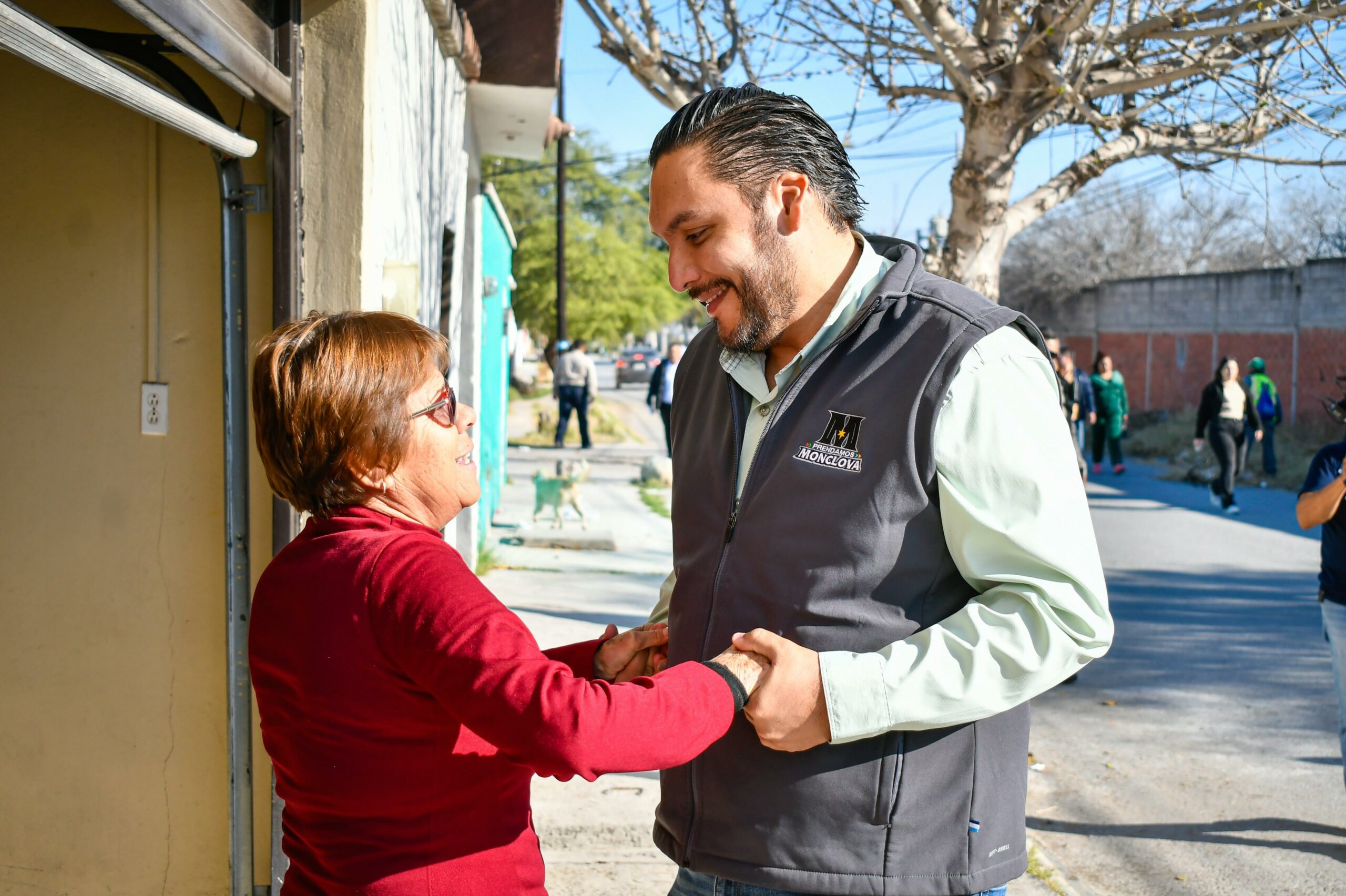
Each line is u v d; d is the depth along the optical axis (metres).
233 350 3.03
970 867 1.68
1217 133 6.71
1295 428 18.75
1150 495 14.66
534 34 6.39
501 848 1.60
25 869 3.25
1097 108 6.36
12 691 3.20
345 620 1.47
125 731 3.21
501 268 11.52
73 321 3.13
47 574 3.18
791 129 1.70
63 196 3.11
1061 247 28.55
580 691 1.39
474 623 1.43
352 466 1.55
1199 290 22.70
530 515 11.23
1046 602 1.56
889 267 1.85
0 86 3.07
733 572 1.77
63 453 3.16
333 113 3.07
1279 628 7.50
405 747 1.49
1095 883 3.86
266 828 3.16
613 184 39.06
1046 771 4.91
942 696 1.55
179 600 3.18
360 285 3.09
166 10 2.04
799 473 1.70
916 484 1.63
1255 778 4.84
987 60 6.11
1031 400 1.62
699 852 1.79
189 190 3.10
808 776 1.68
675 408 2.14
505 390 13.27
